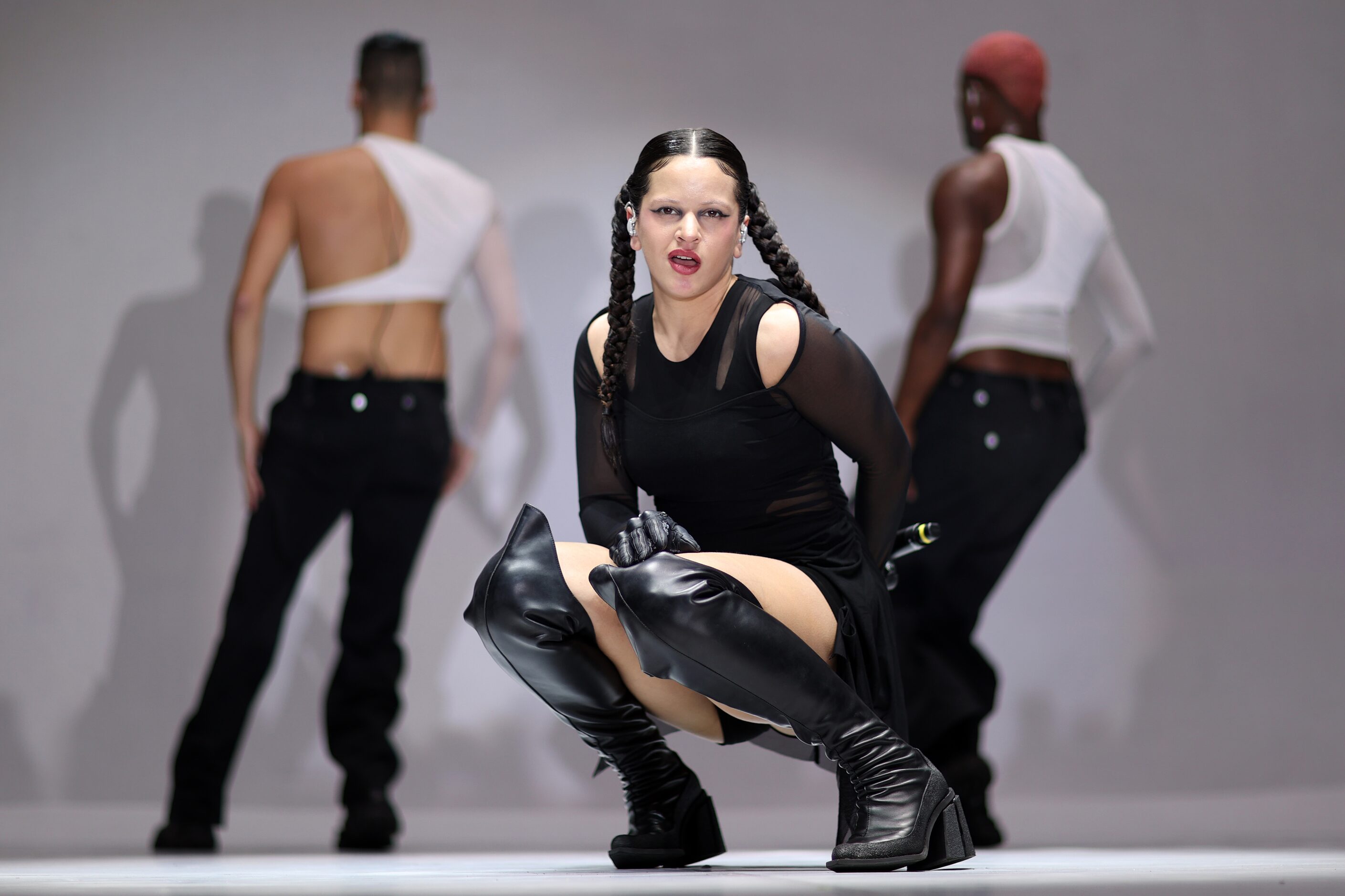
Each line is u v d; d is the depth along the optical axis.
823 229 18.64
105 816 16.27
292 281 17.03
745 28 18.78
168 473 17.66
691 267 6.09
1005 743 18.12
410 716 17.34
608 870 6.57
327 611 17.30
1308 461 19.03
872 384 6.34
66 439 17.62
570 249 18.28
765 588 6.00
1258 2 19.36
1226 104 19.20
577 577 6.18
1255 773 18.48
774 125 18.72
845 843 5.83
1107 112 19.02
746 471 6.32
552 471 17.91
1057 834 12.03
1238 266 19.08
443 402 14.21
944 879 5.39
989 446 12.75
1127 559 18.56
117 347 17.77
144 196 17.97
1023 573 18.39
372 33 18.34
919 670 12.27
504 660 6.28
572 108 18.47
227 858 9.10
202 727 12.43
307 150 18.19
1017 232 13.27
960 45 19.02
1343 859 7.45
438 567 17.50
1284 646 18.75
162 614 17.50
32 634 17.36
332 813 16.80
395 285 14.22
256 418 14.30
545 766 17.47
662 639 5.70
